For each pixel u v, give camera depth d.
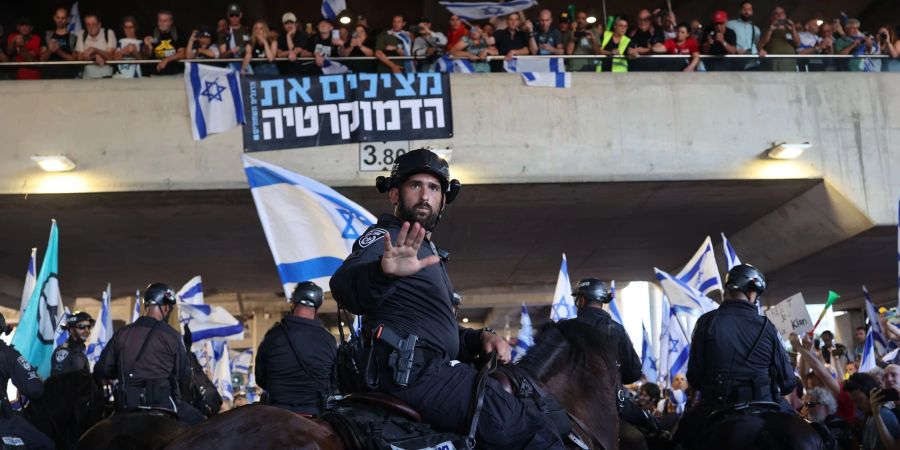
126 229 17.67
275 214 7.34
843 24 17.27
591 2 25.61
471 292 28.48
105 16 24.59
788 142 15.38
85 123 14.70
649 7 25.92
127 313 29.83
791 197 16.58
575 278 26.05
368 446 3.03
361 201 15.95
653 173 15.13
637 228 18.91
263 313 33.94
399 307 3.23
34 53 15.07
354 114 14.88
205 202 15.59
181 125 14.72
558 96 15.22
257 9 25.44
